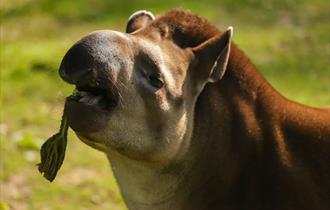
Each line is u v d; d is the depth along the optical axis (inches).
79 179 780.6
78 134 400.8
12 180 775.7
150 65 406.6
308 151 445.4
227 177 441.4
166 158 426.3
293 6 1317.7
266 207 435.8
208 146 441.4
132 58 398.6
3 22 1331.2
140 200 446.0
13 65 1048.2
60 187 763.4
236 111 444.5
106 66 380.2
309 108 462.3
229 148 442.0
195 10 1280.8
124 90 393.4
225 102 444.5
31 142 839.7
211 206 443.2
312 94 976.3
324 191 440.5
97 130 391.9
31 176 782.5
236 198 440.1
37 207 732.7
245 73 450.6
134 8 1311.5
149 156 419.2
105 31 394.0
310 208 435.8
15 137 866.1
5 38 1253.7
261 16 1275.8
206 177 442.6
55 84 986.7
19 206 733.3
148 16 460.4
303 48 1131.3
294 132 448.1
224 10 1290.6
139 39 410.6
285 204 434.6
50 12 1342.3
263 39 1161.4
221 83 446.6
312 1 1346.0
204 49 433.4
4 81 1014.4
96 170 800.9
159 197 442.9
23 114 928.3
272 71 1050.7
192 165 439.8
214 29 450.6
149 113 409.1
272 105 450.3
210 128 441.4
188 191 442.9
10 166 797.9
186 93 428.5
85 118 384.5
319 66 1068.5
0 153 823.7
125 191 446.3
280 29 1219.2
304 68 1060.5
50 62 1019.9
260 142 442.6
